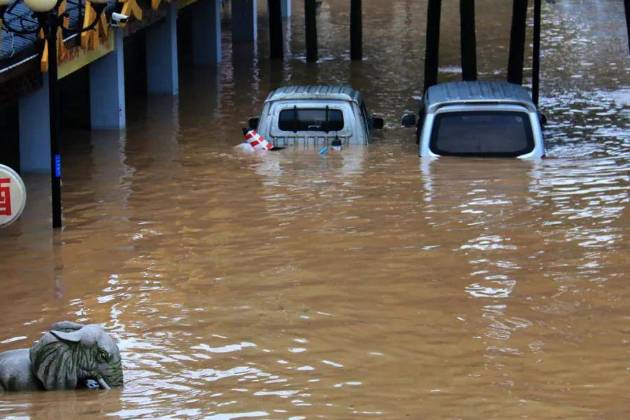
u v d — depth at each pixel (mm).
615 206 18047
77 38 23219
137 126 27266
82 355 11062
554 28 46938
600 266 15008
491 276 14656
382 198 18797
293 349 12141
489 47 41688
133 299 14125
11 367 11148
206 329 12898
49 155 22266
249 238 16750
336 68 37375
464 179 19828
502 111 21000
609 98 30906
